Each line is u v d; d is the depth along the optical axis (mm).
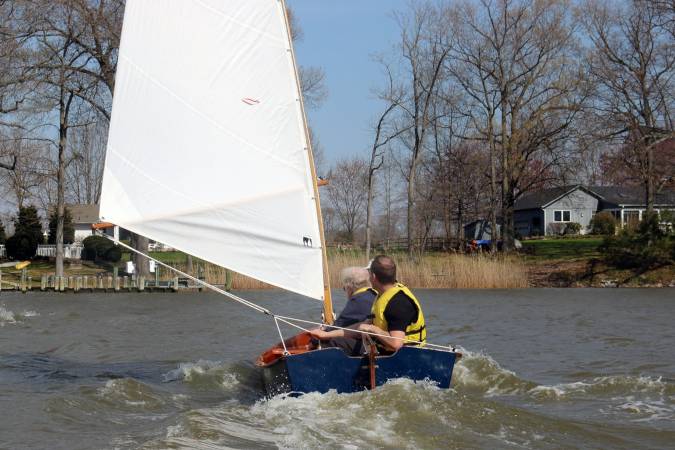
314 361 6930
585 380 8758
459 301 20750
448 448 5922
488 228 57188
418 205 49375
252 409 7172
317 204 7926
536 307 18750
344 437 6102
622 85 32531
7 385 8688
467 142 46875
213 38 8016
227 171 8047
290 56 7914
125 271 35938
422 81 37406
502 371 8852
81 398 7801
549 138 36031
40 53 29125
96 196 62125
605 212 49875
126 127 8000
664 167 32656
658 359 10180
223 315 17438
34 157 32219
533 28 36094
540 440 6184
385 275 7133
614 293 24625
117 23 29516
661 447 6066
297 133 7941
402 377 7180
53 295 25562
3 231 48844
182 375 9250
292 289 7910
